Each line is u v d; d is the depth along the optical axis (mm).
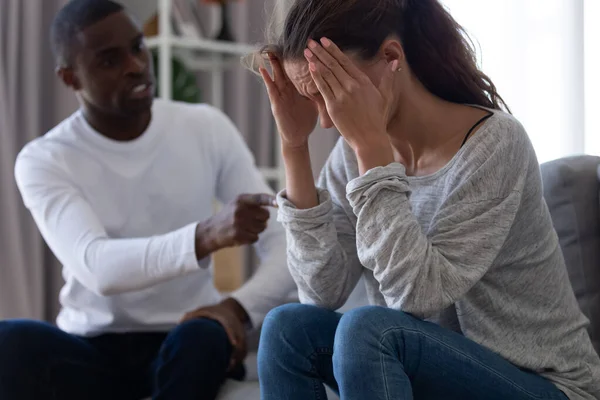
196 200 2199
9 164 3096
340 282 1550
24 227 3178
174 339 1870
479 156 1387
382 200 1338
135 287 1968
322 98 1416
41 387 1855
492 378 1339
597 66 3189
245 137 3766
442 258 1325
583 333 1500
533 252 1445
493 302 1424
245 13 3721
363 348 1271
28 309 3109
